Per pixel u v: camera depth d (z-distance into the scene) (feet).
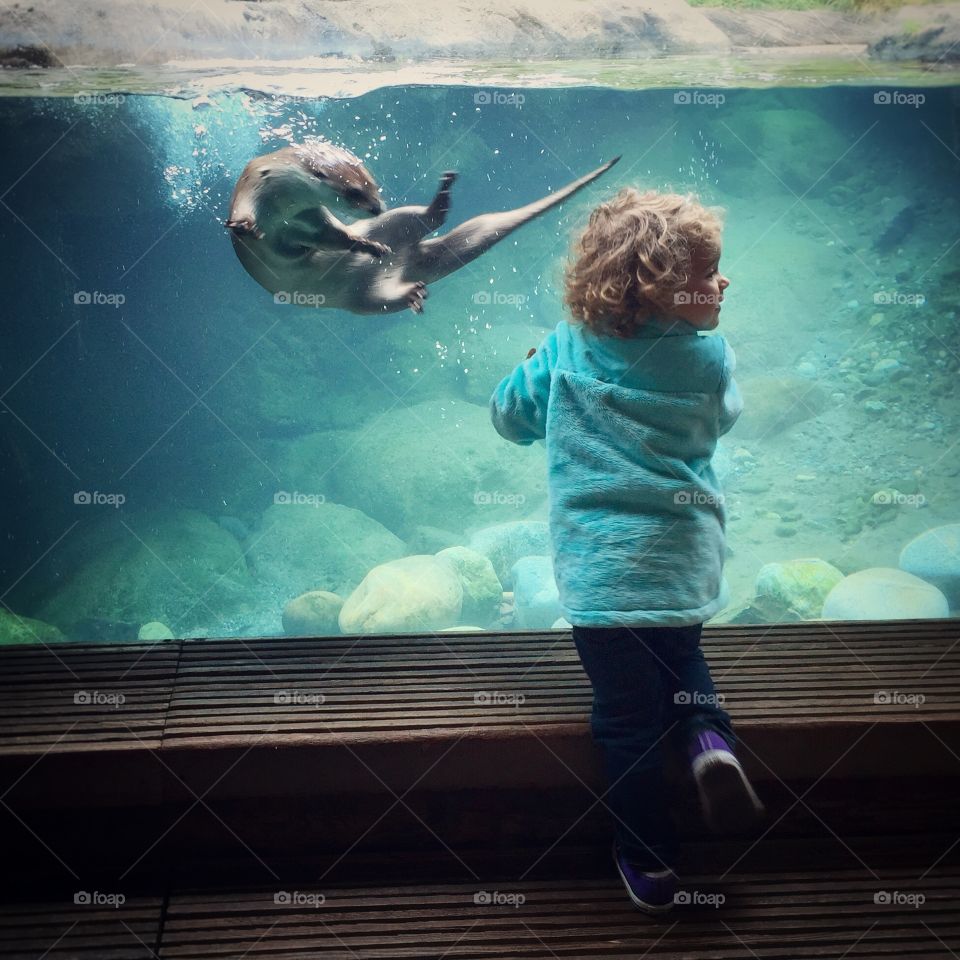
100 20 31.91
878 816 8.62
